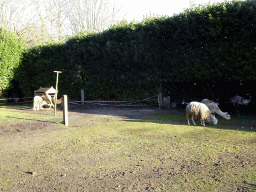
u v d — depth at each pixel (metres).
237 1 10.43
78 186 3.54
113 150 5.43
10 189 3.50
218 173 3.87
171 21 12.66
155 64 13.49
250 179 3.58
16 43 19.73
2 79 18.67
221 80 11.15
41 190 3.43
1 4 30.17
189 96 13.13
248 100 11.40
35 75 20.28
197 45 12.00
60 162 4.68
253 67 10.10
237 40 10.51
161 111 12.57
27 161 4.80
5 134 7.66
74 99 18.58
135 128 8.00
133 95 15.10
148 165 4.37
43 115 12.04
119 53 15.24
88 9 31.78
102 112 12.73
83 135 7.12
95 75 16.64
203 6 11.60
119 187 3.45
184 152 5.11
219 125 8.24
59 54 18.47
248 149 5.18
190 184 3.48
